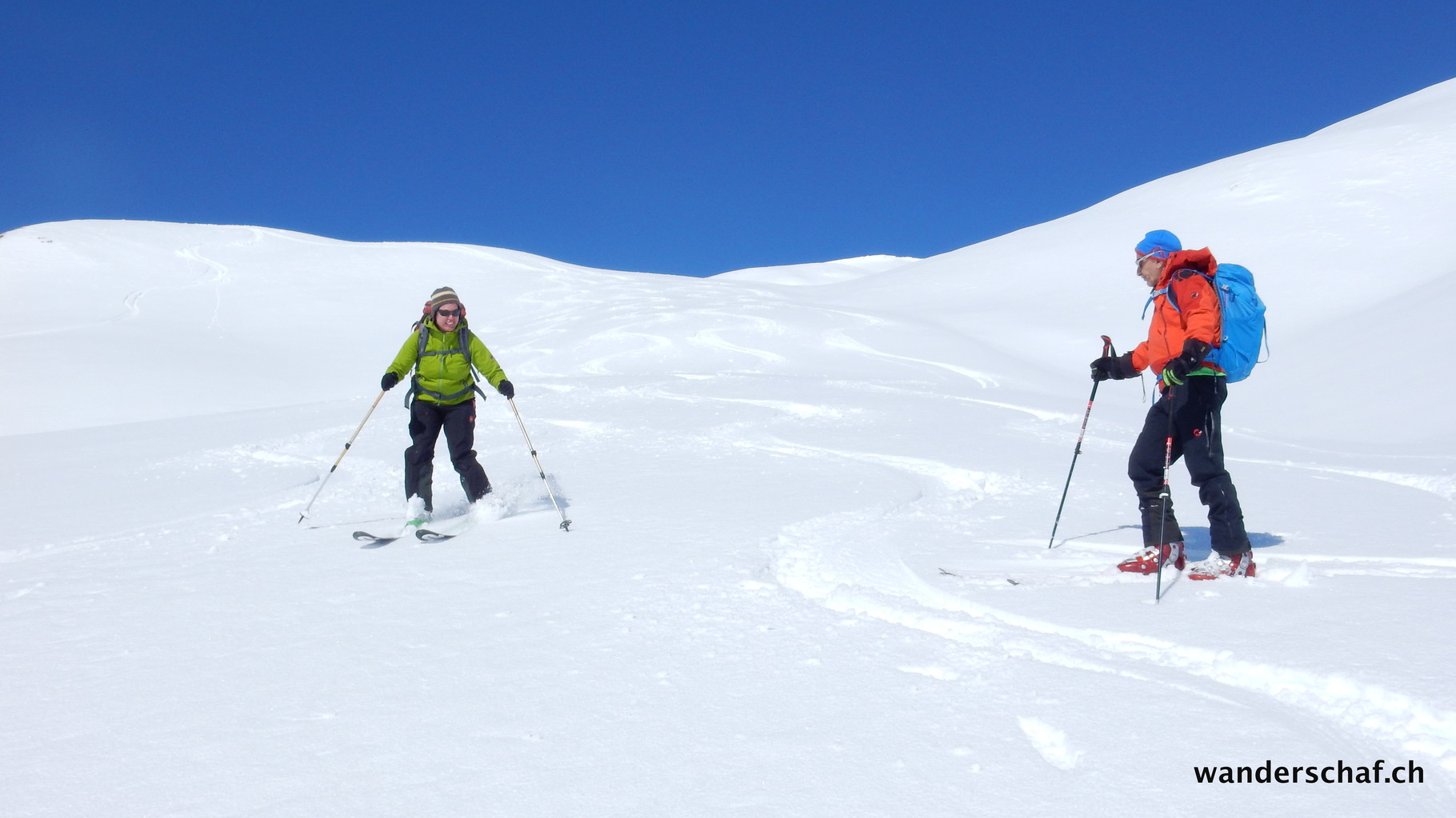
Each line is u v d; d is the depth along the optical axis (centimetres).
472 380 665
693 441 1073
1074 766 248
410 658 357
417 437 657
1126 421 1338
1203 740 258
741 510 636
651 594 429
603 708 299
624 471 861
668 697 306
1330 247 3272
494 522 636
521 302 4384
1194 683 300
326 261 5225
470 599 438
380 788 250
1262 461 927
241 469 1024
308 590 470
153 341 3547
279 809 241
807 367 2523
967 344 2755
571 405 1514
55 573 539
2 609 455
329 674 343
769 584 438
